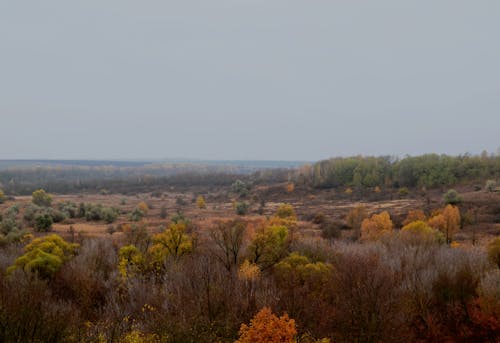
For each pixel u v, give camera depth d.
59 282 25.30
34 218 68.44
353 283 20.34
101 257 30.00
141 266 26.56
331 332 18.16
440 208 75.62
